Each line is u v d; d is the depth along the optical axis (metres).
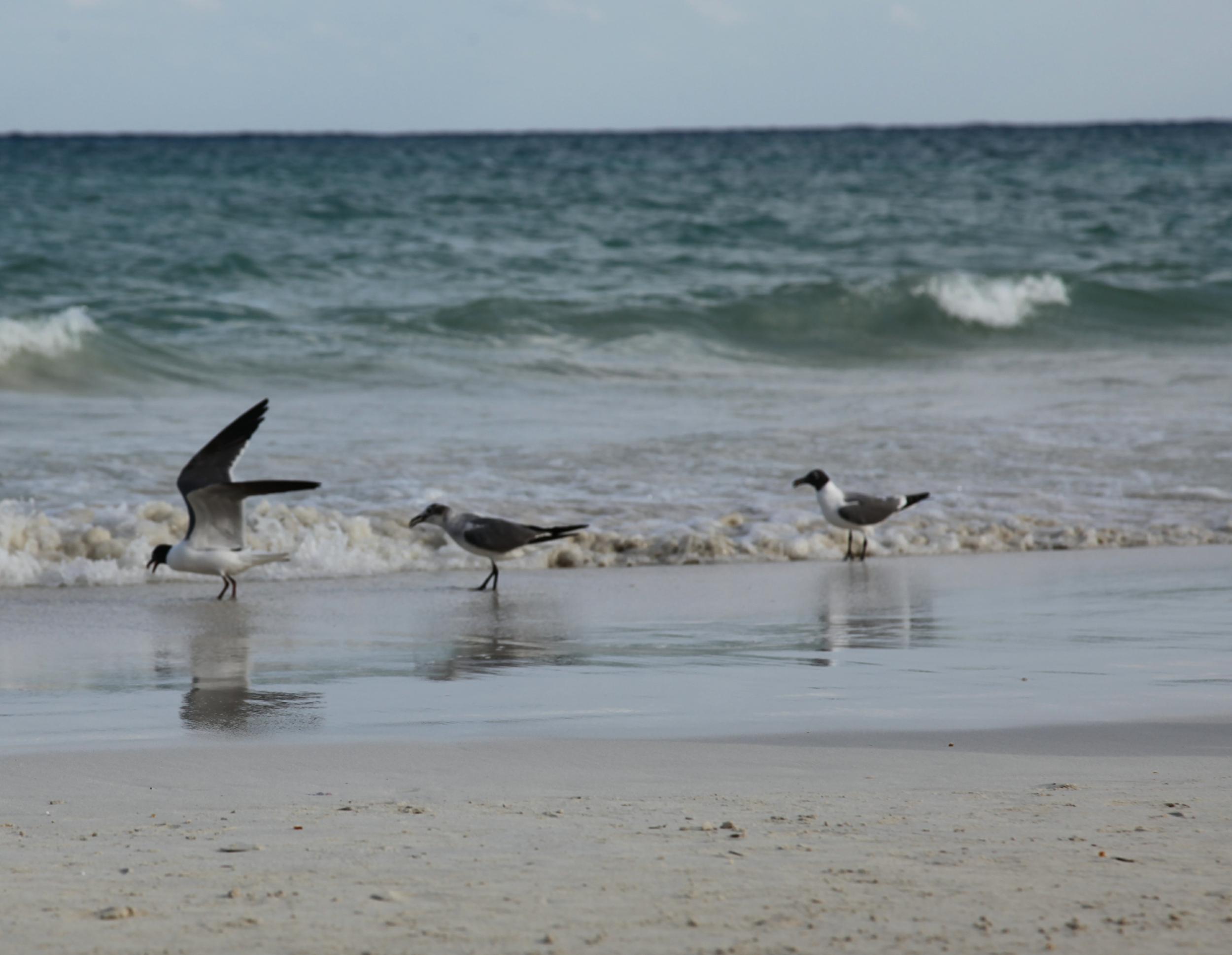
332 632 10.50
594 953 3.91
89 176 83.62
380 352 26.88
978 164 104.62
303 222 50.88
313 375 24.81
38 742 6.96
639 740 6.98
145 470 16.77
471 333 29.33
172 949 3.93
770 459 18.44
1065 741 6.92
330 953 3.91
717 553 14.42
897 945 3.96
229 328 28.52
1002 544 15.09
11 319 25.22
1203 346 32.94
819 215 57.97
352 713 7.73
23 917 4.19
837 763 6.45
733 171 94.44
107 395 22.97
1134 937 4.03
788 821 5.32
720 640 10.14
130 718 7.58
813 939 4.01
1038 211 62.12
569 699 8.11
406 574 13.49
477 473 17.12
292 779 6.16
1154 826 5.23
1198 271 42.09
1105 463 18.62
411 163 108.50
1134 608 11.45
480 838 5.08
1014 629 10.55
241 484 11.62
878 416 21.67
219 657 9.49
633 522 15.34
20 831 5.23
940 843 4.98
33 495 15.34
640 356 28.75
